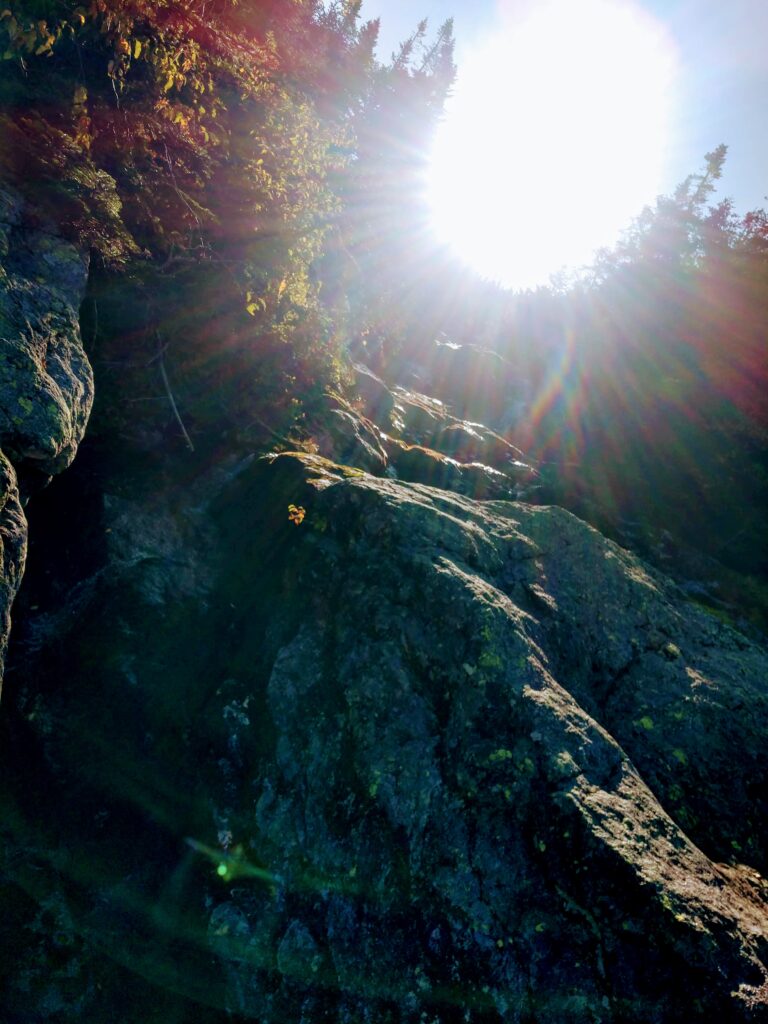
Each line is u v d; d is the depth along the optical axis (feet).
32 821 19.25
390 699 20.26
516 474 44.60
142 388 28.91
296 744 20.56
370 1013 16.12
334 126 49.62
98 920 18.17
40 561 23.32
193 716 21.76
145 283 27.04
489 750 18.40
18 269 19.47
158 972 17.63
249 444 31.45
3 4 17.98
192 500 28.30
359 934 17.15
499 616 21.27
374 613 22.20
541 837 16.70
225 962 17.62
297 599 24.00
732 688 23.94
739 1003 13.65
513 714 18.88
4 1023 16.16
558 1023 14.47
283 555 25.46
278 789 19.97
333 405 36.81
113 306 26.16
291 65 50.44
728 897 16.03
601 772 18.06
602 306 77.71
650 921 14.71
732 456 49.11
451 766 18.62
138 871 19.08
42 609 22.53
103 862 19.07
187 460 29.66
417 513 24.80
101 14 20.98
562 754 17.84
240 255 32.71
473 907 16.37
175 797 20.34
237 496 28.71
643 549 40.42
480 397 64.18
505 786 17.66
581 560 27.48
